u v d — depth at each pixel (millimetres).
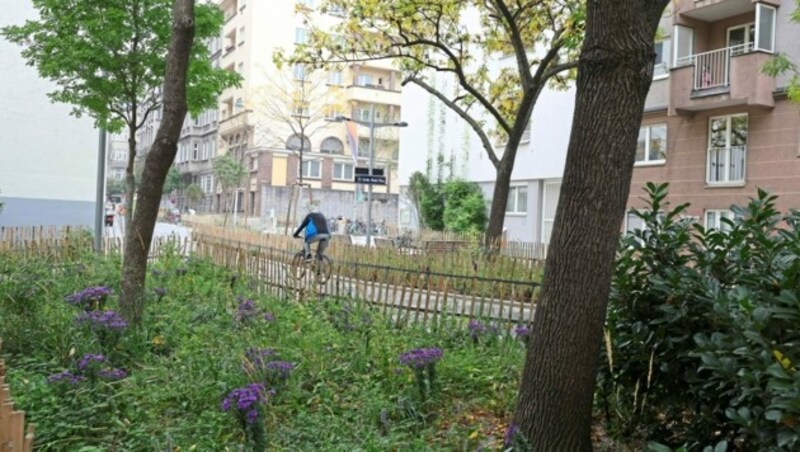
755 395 3449
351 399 5773
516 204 27781
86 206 22469
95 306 7441
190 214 53812
